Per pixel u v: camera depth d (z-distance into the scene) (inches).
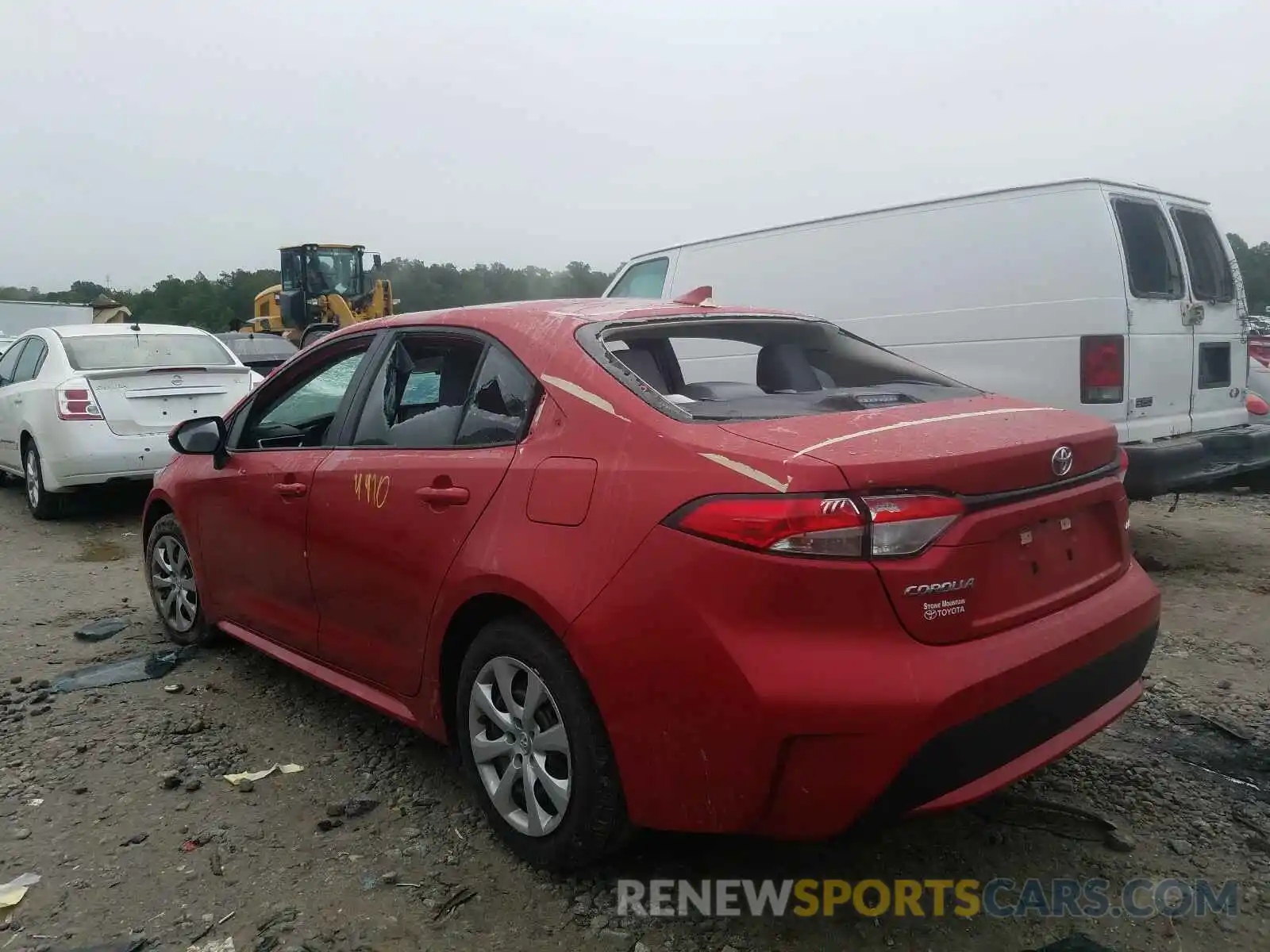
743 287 321.1
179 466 194.2
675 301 150.3
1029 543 106.3
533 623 113.9
